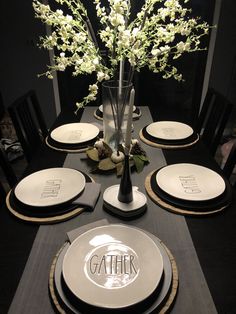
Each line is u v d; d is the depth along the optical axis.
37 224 0.90
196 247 0.81
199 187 1.05
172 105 3.51
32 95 1.87
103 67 1.10
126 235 0.80
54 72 3.22
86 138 1.45
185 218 0.92
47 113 3.49
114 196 0.98
